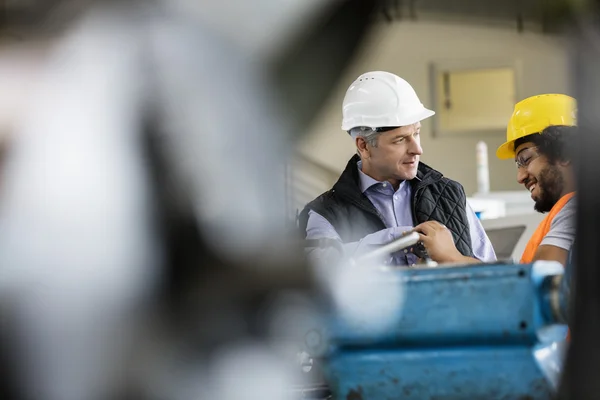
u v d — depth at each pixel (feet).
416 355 6.57
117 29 4.57
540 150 10.85
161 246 4.56
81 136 4.49
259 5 4.27
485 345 6.54
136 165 4.51
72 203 4.47
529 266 6.56
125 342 4.59
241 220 4.64
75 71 4.53
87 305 4.53
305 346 6.42
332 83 4.17
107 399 4.61
